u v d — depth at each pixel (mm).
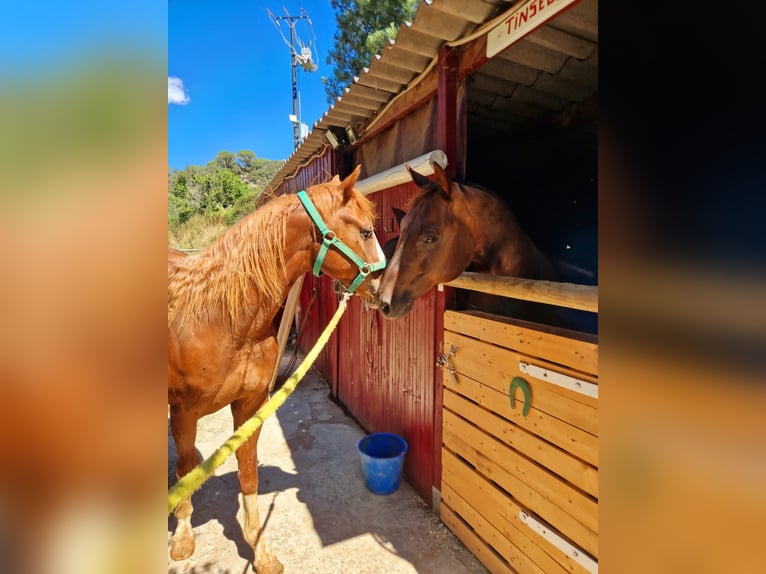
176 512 1989
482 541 1907
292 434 3391
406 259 1600
